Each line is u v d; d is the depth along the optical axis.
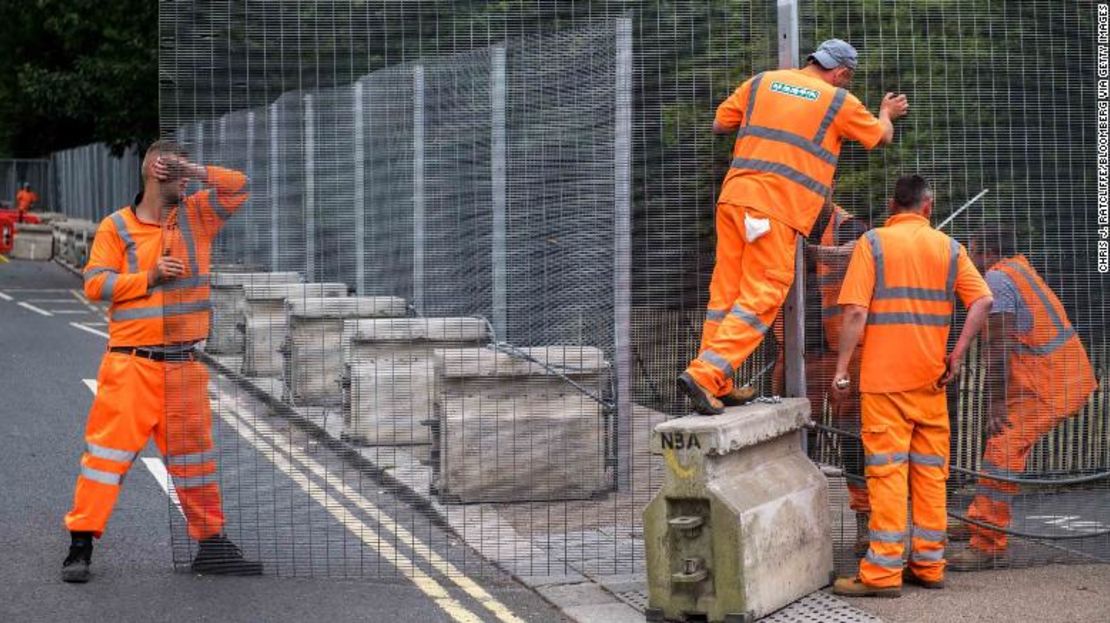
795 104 10.84
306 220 13.03
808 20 12.06
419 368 15.14
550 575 11.69
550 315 15.11
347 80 12.02
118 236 11.60
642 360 13.47
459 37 12.25
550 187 14.96
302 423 13.89
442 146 15.38
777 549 10.43
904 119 12.23
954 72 12.26
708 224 12.59
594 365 14.06
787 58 11.71
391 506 13.95
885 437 10.84
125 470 11.57
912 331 10.80
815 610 10.51
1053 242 12.42
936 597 10.89
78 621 10.43
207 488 11.78
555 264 15.00
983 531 11.88
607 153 14.28
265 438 13.09
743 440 10.29
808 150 10.79
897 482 10.83
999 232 12.37
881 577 10.78
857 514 12.12
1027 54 12.34
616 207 13.73
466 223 15.59
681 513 10.24
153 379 11.55
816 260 11.98
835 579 11.25
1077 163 12.44
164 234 11.62
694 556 10.18
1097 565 12.04
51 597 11.06
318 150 13.07
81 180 64.00
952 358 10.91
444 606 10.91
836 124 10.84
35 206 72.12
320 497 14.13
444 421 13.86
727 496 10.05
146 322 11.52
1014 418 12.25
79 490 11.48
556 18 12.55
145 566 12.06
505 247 15.42
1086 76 12.42
